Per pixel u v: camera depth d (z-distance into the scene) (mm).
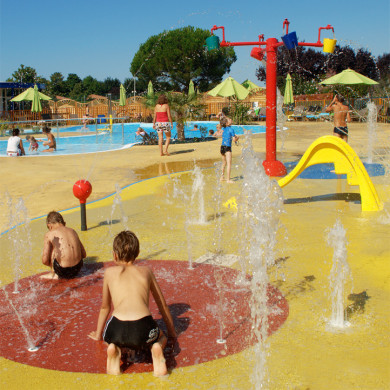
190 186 10094
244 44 10555
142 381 3070
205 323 3881
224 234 6488
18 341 3668
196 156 15766
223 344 3525
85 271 5242
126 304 3209
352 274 4891
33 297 4543
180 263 5371
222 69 48375
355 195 8836
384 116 30484
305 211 7660
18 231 6910
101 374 3168
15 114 34906
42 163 14391
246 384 2992
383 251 5582
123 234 3525
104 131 31422
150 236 6465
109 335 3162
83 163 14328
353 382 2984
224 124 10188
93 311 4195
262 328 3760
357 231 6445
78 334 3760
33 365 3309
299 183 10188
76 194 6715
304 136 22594
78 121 38031
